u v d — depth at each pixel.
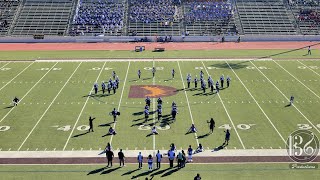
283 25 69.19
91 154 25.50
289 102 34.78
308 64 48.00
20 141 27.39
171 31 67.56
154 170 23.53
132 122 30.66
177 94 37.19
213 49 58.16
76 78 42.53
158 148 26.25
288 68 46.16
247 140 27.33
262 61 49.78
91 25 68.19
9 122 30.72
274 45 61.06
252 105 34.12
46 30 67.12
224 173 23.09
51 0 73.00
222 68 46.41
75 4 72.50
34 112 32.78
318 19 70.44
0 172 23.27
